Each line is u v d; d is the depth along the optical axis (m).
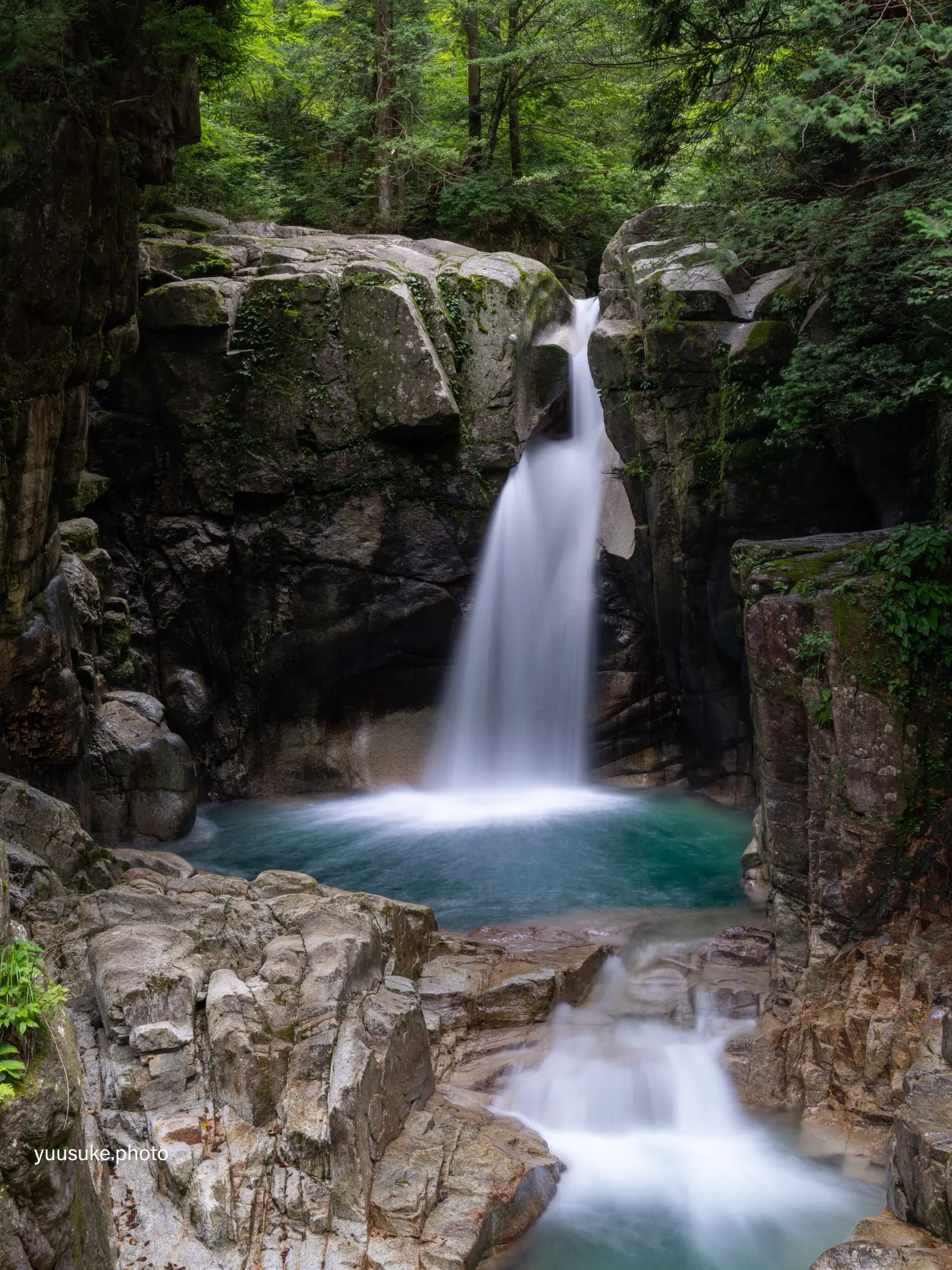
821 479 14.23
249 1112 6.59
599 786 17.55
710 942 10.66
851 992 8.93
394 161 22.28
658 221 17.27
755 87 12.48
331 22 22.50
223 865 13.75
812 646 9.64
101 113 9.82
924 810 9.39
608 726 17.41
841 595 9.68
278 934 8.25
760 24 11.73
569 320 18.06
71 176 9.52
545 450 17.44
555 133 24.64
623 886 12.84
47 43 8.74
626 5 17.92
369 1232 6.23
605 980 10.30
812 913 9.60
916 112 8.16
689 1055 9.01
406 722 17.64
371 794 17.42
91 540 15.29
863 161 11.81
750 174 11.72
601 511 16.81
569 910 12.02
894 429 13.12
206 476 16.33
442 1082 8.45
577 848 14.35
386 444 16.19
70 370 10.52
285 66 22.94
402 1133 7.19
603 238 25.02
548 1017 9.50
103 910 8.64
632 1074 8.72
